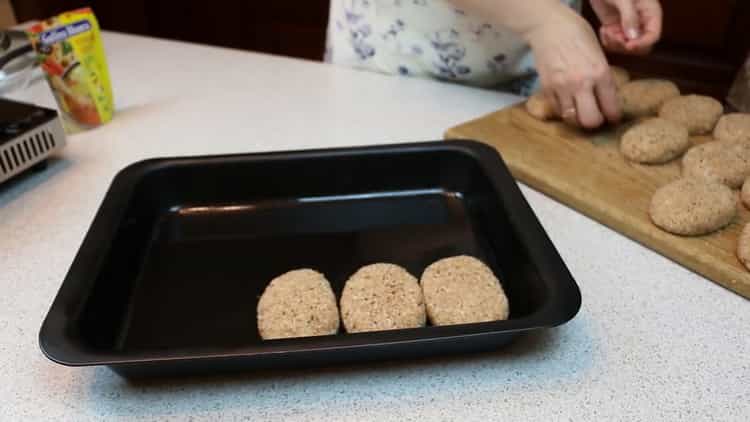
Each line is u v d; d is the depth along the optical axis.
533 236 0.59
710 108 0.87
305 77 1.15
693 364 0.52
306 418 0.48
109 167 0.86
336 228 0.72
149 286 0.63
